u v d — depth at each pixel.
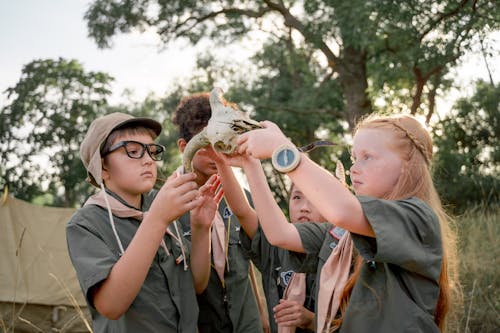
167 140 19.98
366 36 11.67
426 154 2.22
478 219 7.73
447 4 9.98
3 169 22.86
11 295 7.03
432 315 2.00
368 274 2.05
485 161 13.79
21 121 23.11
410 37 11.28
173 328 2.52
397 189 2.14
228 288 3.32
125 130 2.64
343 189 1.89
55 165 22.98
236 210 2.83
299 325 2.95
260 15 17.33
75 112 23.25
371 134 2.19
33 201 23.23
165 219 2.28
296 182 1.91
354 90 15.77
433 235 1.98
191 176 2.34
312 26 14.16
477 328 5.17
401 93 13.85
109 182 2.66
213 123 2.31
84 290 2.36
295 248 2.47
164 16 17.12
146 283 2.51
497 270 5.95
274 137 1.98
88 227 2.47
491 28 8.73
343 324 2.06
